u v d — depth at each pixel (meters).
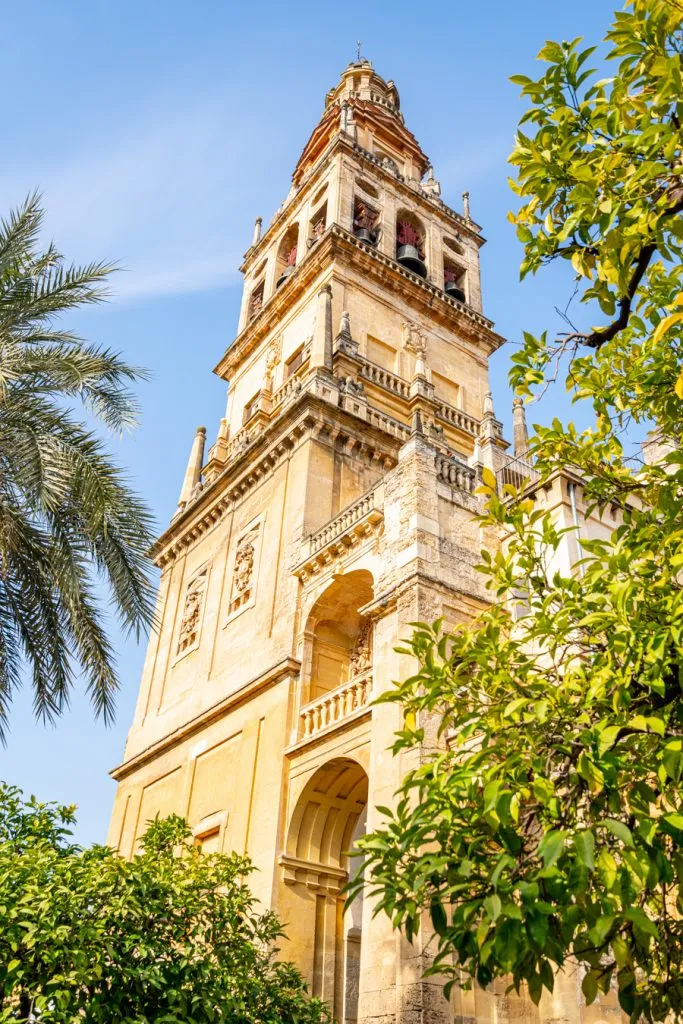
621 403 10.42
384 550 20.80
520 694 8.15
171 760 28.03
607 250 7.72
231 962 14.14
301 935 19.77
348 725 19.86
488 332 38.94
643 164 7.48
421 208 42.56
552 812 6.42
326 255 35.56
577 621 8.87
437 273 40.19
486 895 6.57
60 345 17.59
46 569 16.50
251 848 21.28
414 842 7.20
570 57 8.41
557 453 10.66
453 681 8.55
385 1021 14.94
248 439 32.25
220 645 28.28
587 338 8.70
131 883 13.28
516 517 9.80
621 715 6.97
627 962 6.30
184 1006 12.61
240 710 24.86
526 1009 15.12
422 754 16.81
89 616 16.52
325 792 21.00
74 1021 11.27
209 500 33.03
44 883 12.45
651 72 7.72
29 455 15.29
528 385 9.08
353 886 7.34
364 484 28.00
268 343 37.62
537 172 8.54
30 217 18.42
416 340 35.97
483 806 7.04
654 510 9.29
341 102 45.28
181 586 33.53
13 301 17.55
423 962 14.78
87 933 11.73
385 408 32.03
